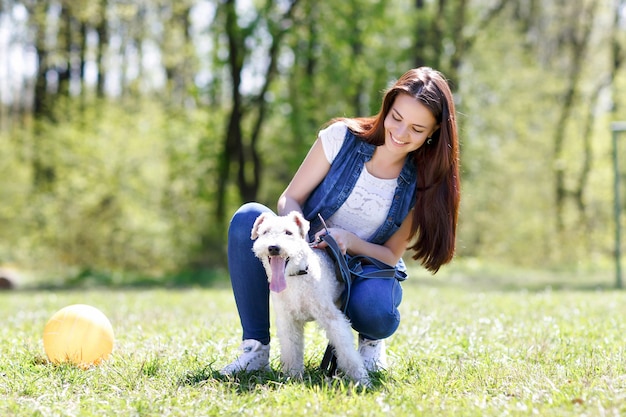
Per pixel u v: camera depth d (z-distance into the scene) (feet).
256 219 13.23
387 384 12.32
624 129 45.83
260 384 12.28
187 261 63.36
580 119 85.30
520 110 80.23
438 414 10.54
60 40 69.00
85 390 12.44
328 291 12.63
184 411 11.02
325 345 16.10
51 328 14.90
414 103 12.87
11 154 67.97
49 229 62.03
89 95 72.64
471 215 77.25
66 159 62.44
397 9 73.46
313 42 66.49
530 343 16.40
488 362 14.26
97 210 62.39
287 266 12.07
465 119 74.23
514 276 63.00
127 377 13.07
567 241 78.59
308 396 11.34
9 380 12.97
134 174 63.26
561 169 82.02
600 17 83.20
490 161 78.84
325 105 72.33
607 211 83.71
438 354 15.47
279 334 12.89
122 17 71.00
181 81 83.20
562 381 12.39
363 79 73.05
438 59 73.61
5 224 64.85
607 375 12.68
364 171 13.87
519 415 10.36
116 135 63.05
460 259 71.77
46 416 10.80
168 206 66.28
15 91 95.30
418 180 13.85
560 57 87.40
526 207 80.89
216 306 27.27
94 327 14.92
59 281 57.11
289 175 80.18
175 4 69.87
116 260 62.90
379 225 14.02
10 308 29.07
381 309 13.12
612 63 83.41
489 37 77.97
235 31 63.00
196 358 14.69
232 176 71.15
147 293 37.14
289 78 69.51
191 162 68.18
